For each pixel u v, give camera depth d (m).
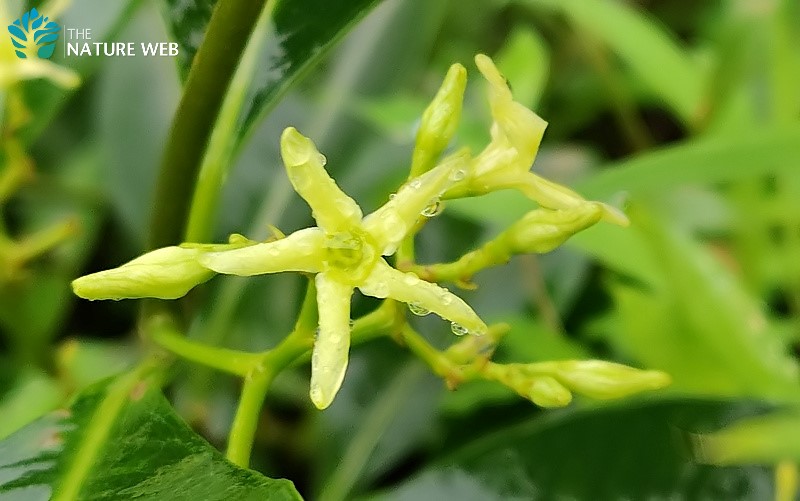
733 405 0.17
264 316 0.20
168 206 0.15
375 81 0.22
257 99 0.16
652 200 0.24
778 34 0.22
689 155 0.18
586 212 0.14
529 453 0.17
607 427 0.17
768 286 0.22
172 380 0.16
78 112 0.26
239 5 0.14
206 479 0.14
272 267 0.14
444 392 0.19
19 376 0.20
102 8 0.17
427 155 0.15
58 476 0.14
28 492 0.14
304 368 0.22
